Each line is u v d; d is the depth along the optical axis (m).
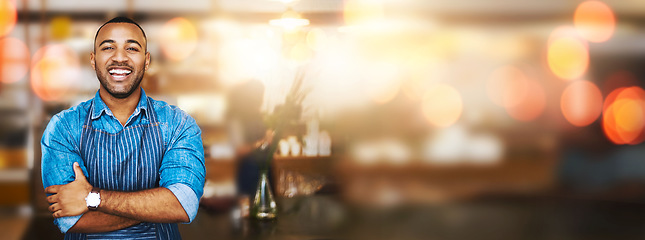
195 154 1.54
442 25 5.70
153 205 1.42
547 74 6.13
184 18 4.55
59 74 4.66
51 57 4.65
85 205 1.39
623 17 5.78
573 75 6.05
